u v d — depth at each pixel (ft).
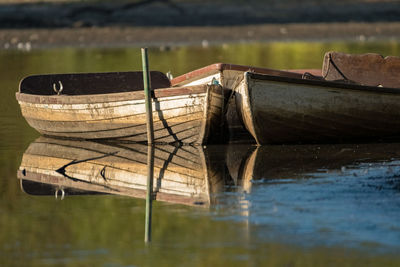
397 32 415.03
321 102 141.69
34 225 96.89
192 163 131.03
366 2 473.67
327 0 478.59
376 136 149.28
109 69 276.00
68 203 107.86
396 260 79.25
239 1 470.80
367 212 94.99
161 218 97.35
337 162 126.82
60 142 158.10
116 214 100.58
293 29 421.18
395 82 162.61
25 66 293.84
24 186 118.73
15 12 443.73
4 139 161.48
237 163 129.49
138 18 440.45
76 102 155.43
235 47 362.53
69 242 89.56
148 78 144.77
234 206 100.78
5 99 216.33
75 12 443.73
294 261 79.92
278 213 96.22
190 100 142.10
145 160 135.23
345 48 346.54
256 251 83.20
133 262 81.92
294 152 138.21
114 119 152.25
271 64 286.25
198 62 296.30
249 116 140.77
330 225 90.48
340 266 78.28
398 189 105.91
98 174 125.90
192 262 81.05
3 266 81.71
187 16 444.55
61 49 366.43
